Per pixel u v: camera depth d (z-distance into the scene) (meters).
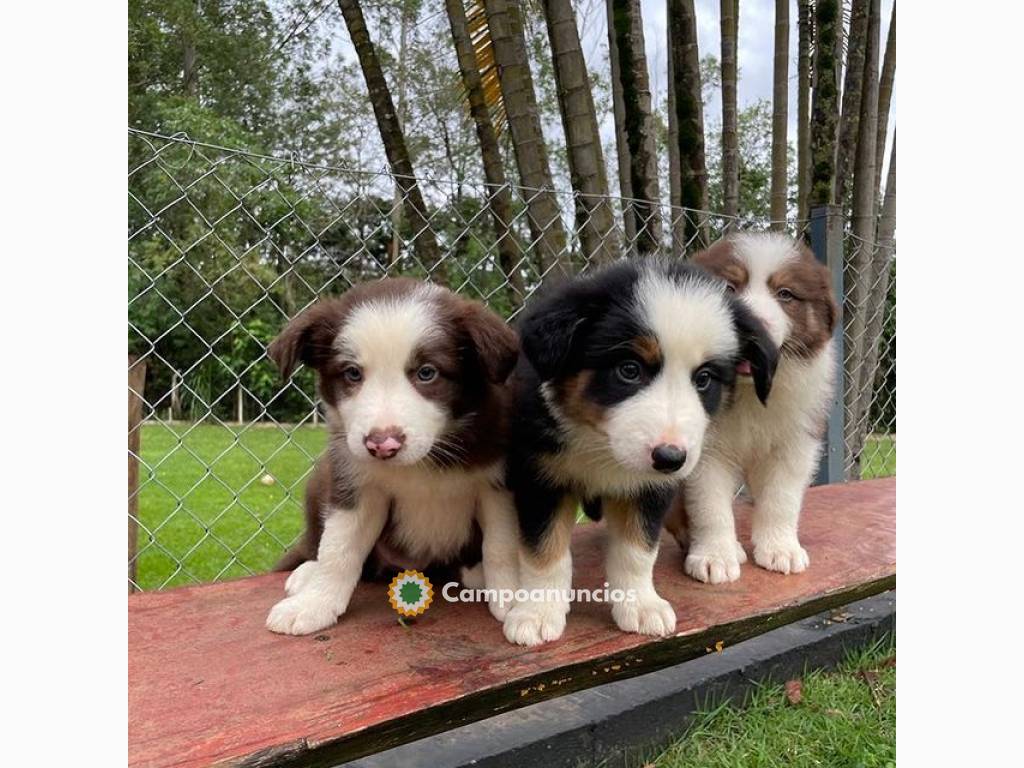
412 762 0.44
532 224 0.86
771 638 0.62
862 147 1.15
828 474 0.94
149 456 1.55
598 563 0.59
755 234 0.65
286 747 0.36
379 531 0.52
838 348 0.92
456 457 0.49
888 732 0.53
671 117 1.16
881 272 1.17
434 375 0.47
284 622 0.47
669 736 0.52
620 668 0.46
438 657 0.44
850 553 0.66
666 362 0.44
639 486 0.48
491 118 1.06
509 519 0.51
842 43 1.15
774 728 0.53
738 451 0.60
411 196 0.88
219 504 1.27
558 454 0.47
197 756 0.35
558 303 0.46
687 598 0.55
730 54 1.08
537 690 0.43
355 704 0.39
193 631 0.48
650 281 0.46
